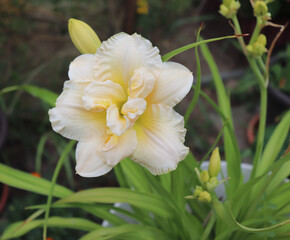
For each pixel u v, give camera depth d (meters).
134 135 0.32
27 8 1.20
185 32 1.27
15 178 0.44
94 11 1.24
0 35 1.18
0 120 0.88
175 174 0.42
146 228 0.45
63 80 1.10
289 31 0.98
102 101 0.32
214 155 0.35
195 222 0.46
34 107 1.03
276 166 0.35
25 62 1.14
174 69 0.32
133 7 1.05
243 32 1.02
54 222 0.47
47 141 0.98
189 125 0.98
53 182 0.36
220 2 1.03
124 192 0.42
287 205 0.46
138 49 0.32
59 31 1.22
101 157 0.32
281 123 0.52
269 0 0.41
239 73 1.13
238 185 0.49
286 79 0.86
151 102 0.32
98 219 0.80
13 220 0.77
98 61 0.33
